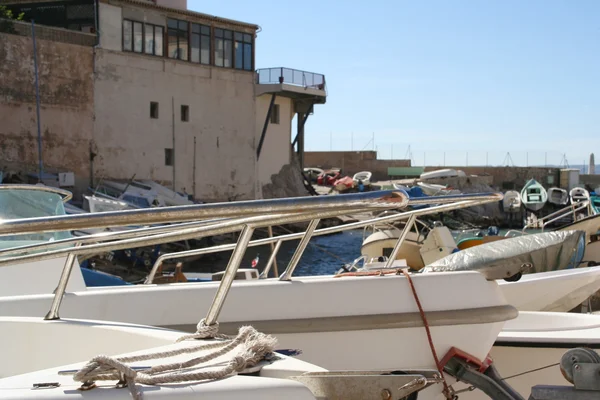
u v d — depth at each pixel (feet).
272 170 159.84
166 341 12.46
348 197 11.00
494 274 19.57
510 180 222.89
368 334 18.17
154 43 135.64
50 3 133.08
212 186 144.87
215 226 13.92
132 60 131.64
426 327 18.35
